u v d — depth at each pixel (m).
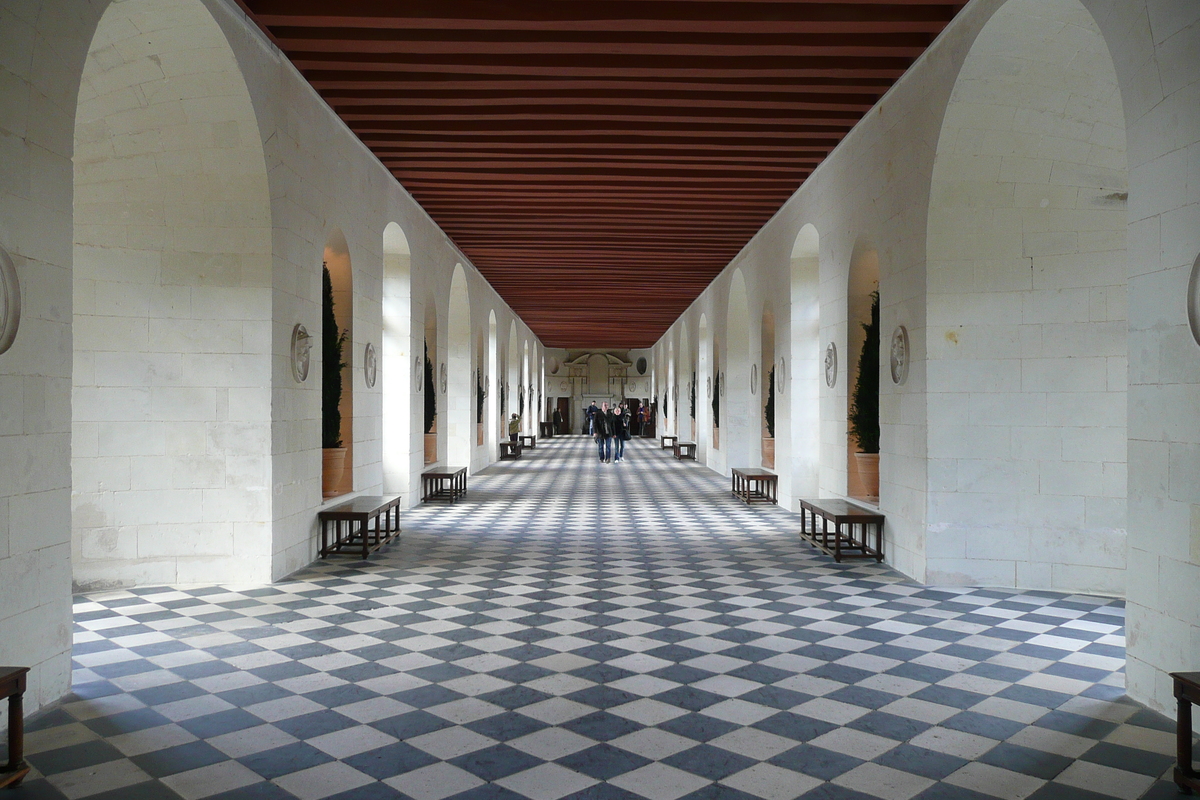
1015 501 7.14
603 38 6.98
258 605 6.41
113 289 6.91
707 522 11.27
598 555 8.73
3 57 3.84
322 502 8.55
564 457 25.23
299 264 7.69
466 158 10.45
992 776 3.54
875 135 8.52
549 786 3.40
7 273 3.83
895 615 6.24
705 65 7.52
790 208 12.37
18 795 3.31
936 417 7.20
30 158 4.03
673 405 30.27
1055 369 7.06
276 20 6.55
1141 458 4.40
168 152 6.66
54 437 4.25
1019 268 7.09
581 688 4.60
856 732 4.00
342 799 3.28
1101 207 6.94
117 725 4.03
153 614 6.12
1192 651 4.05
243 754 3.71
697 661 5.11
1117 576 6.93
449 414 17.70
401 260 12.31
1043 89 6.36
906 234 7.66
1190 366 4.04
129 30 5.73
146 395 6.97
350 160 9.29
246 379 7.04
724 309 18.58
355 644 5.41
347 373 9.55
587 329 33.16
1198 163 3.95
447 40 6.96
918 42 7.06
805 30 6.85
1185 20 4.00
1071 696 4.53
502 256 17.38
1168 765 3.66
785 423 12.74
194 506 7.06
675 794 3.34
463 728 4.02
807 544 9.47
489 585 7.21
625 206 13.05
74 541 6.84
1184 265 4.05
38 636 4.18
